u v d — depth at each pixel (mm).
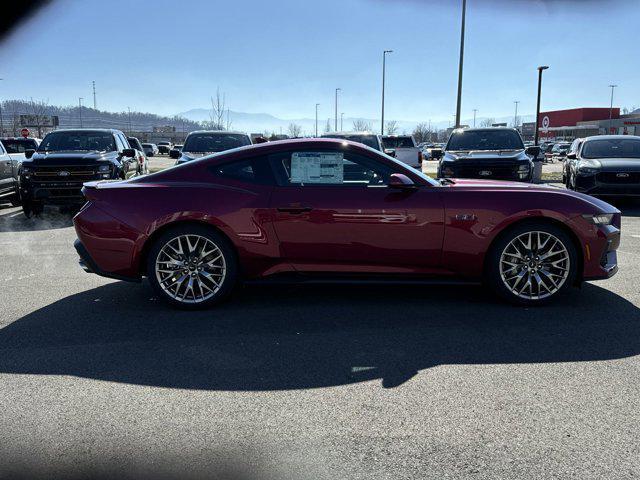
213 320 4402
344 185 4641
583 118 87875
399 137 18469
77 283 5633
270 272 4676
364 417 2838
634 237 8148
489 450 2525
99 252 4684
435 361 3559
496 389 3150
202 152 12461
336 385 3219
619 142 12859
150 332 4129
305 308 4703
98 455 2496
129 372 3410
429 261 4629
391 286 5391
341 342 3904
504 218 4539
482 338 3967
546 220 4617
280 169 4691
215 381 3279
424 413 2873
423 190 4605
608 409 2904
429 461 2441
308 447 2559
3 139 17203
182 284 4727
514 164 11453
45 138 11938
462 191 4621
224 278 4645
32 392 3137
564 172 15172
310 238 4586
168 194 4625
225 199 4586
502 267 4645
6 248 7645
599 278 4688
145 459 2461
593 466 2393
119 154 11773
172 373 3395
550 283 4723
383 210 4527
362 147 4691
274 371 3420
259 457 2477
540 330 4125
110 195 4680
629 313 4520
